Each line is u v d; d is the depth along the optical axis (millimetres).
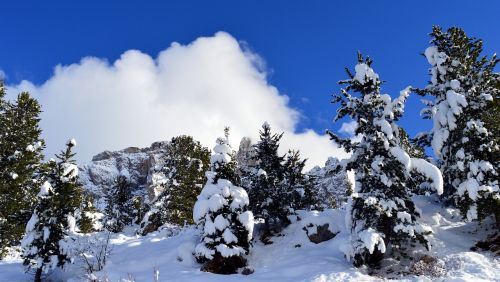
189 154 38969
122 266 20750
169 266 19938
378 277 15219
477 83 19922
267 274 17547
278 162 24484
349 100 19312
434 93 20984
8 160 28312
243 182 24344
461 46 20781
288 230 22984
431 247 17266
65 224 21125
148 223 36438
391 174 18078
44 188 21031
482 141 18406
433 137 20125
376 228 17297
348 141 19094
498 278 12992
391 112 18609
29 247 19969
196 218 20125
